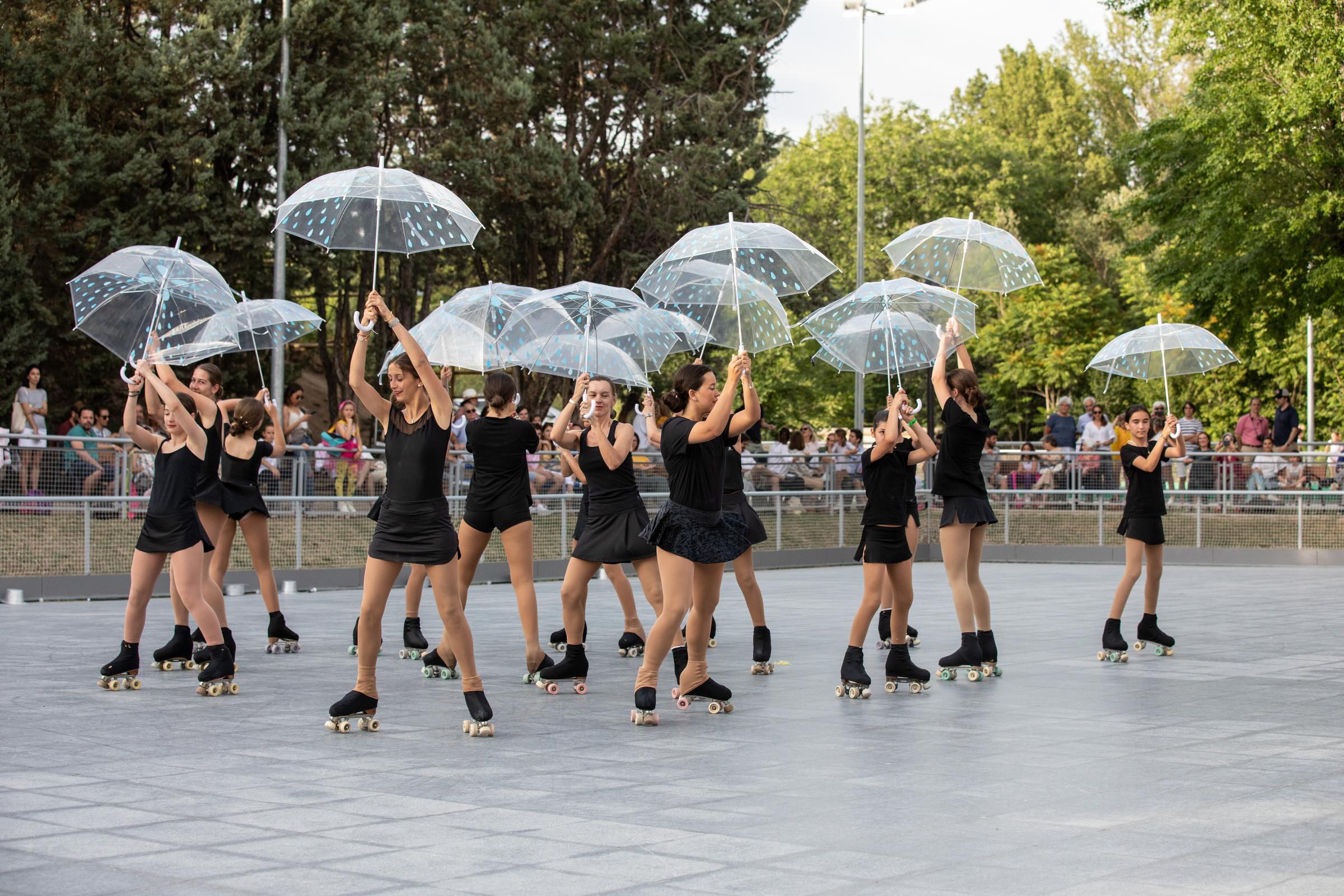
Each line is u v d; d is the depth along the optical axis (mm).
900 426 8883
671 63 31000
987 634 9703
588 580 9164
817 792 5957
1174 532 22859
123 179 22859
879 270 53594
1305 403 45125
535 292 11555
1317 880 4562
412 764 6586
